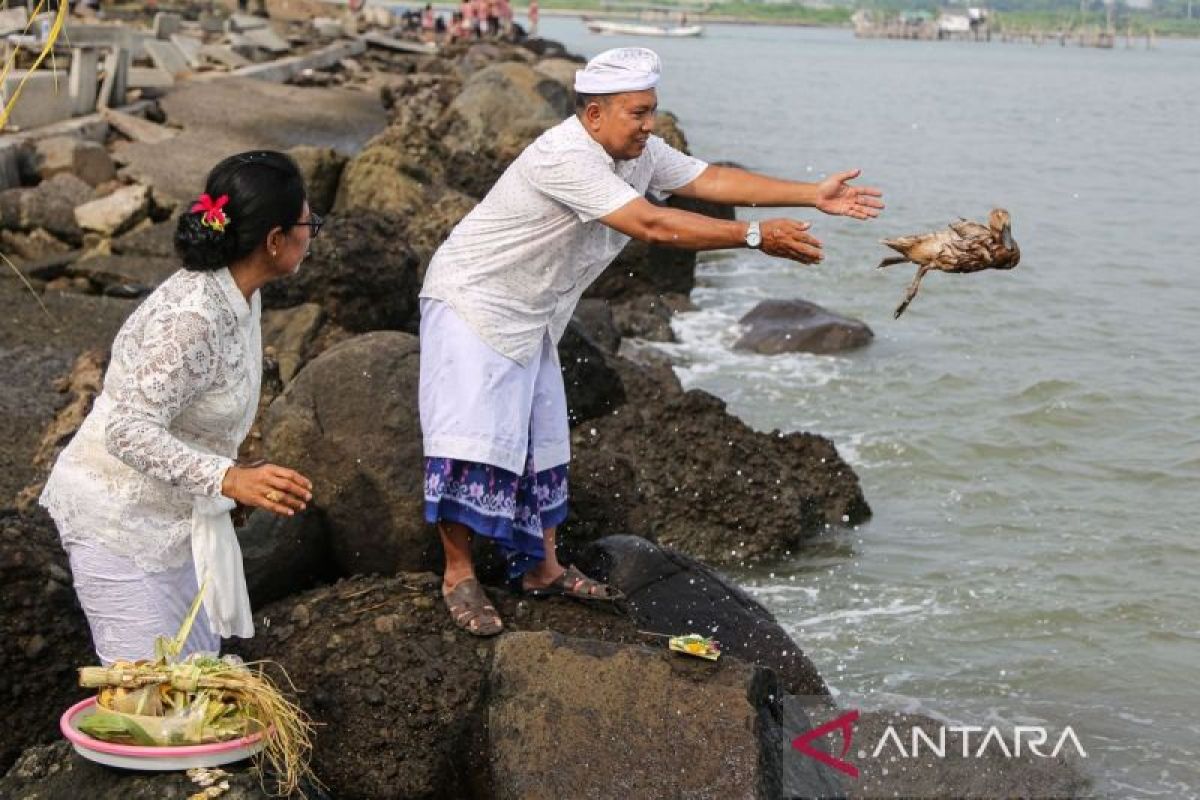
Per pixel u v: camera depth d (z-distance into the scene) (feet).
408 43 133.59
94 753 14.53
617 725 16.05
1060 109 180.75
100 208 43.47
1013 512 32.55
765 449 30.76
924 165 108.68
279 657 17.76
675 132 59.21
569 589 19.04
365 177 49.98
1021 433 38.55
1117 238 74.02
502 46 124.88
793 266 62.03
